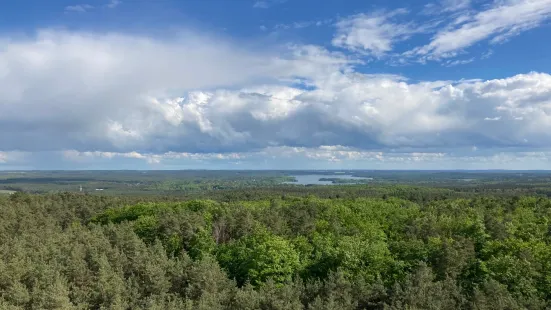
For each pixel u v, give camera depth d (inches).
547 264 1898.4
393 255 2062.0
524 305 1561.3
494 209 3506.4
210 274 1793.8
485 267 1882.4
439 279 1886.1
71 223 3828.7
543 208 3481.8
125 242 2273.6
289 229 2773.1
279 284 1865.2
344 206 3612.2
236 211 3036.4
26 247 2253.9
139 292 1779.0
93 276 1786.4
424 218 2832.2
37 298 1572.3
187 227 2701.8
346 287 1675.7
